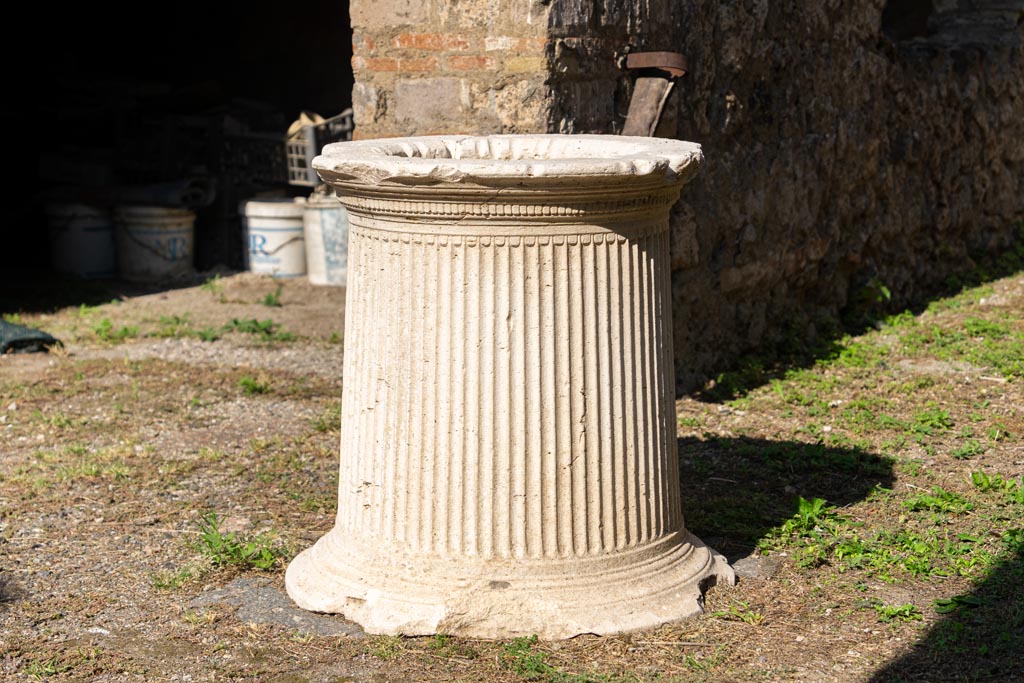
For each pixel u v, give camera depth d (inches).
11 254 485.1
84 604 168.4
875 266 356.5
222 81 605.6
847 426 246.8
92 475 223.9
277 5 603.5
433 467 157.4
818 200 320.8
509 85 233.9
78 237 441.4
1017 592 163.0
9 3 561.3
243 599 169.5
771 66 295.6
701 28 267.6
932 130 379.6
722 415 258.5
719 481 217.2
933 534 184.5
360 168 155.9
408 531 159.9
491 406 155.8
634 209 159.8
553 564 157.9
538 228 154.5
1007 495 200.8
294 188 488.7
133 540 192.4
